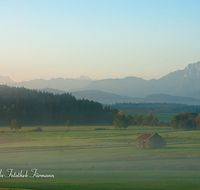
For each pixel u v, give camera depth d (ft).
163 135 355.97
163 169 138.62
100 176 121.49
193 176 119.55
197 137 326.03
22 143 285.02
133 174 125.39
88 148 238.68
